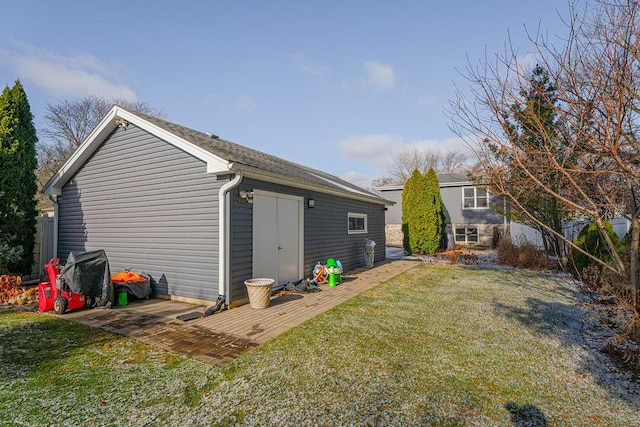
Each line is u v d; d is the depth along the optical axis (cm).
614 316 498
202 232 665
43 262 972
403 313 611
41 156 2591
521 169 319
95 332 497
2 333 493
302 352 423
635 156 265
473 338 481
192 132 835
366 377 356
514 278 1002
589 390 334
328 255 1013
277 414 288
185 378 353
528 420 282
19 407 296
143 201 755
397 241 2441
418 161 4306
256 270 722
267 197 762
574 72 285
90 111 2822
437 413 290
